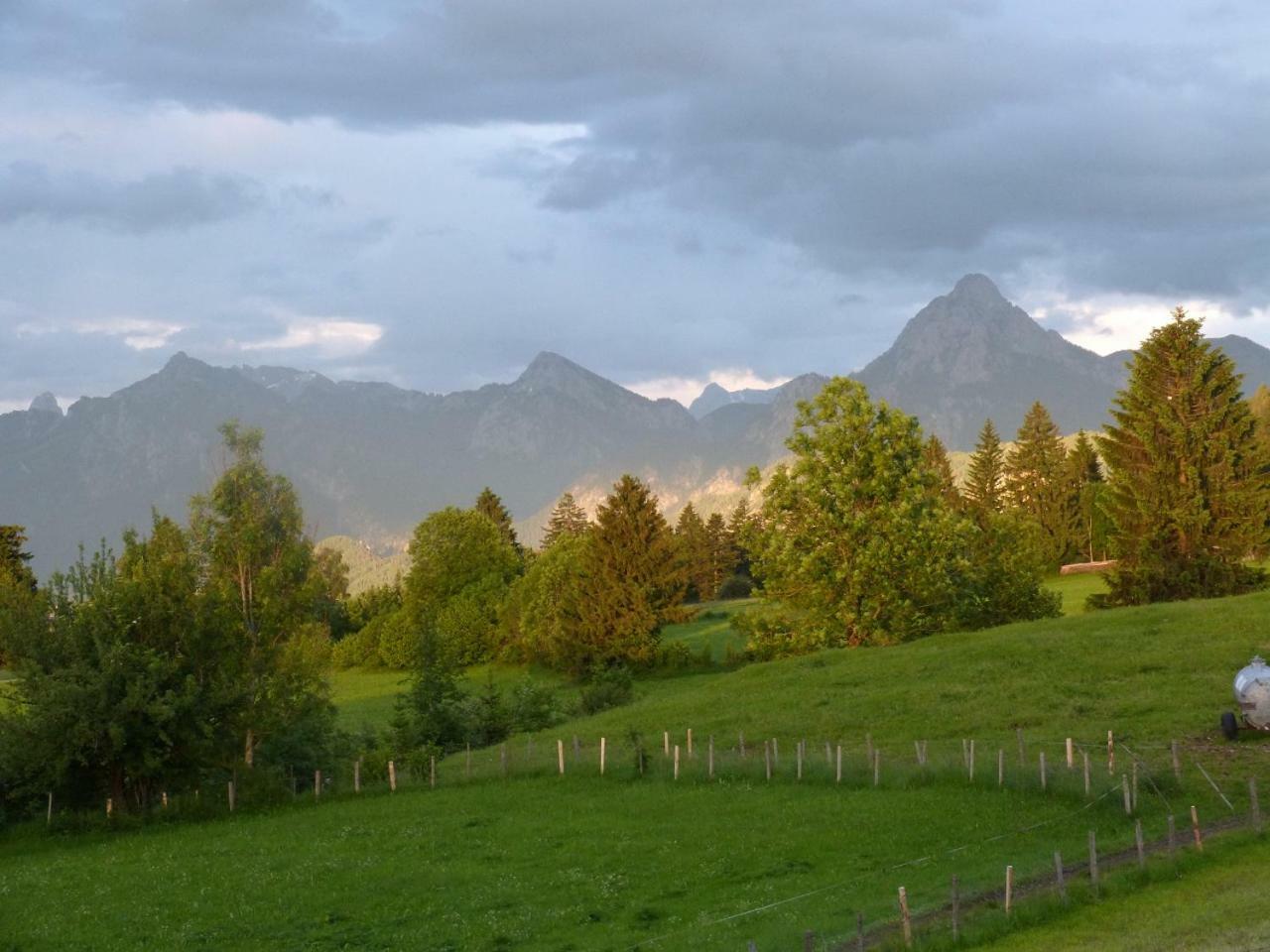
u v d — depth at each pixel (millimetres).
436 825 42938
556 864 35969
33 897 36406
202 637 53000
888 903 28844
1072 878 29547
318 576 60250
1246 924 24094
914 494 79688
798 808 40531
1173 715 48500
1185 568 87875
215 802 50938
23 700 50750
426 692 65438
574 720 72062
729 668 102312
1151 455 89250
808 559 79000
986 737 49438
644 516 104062
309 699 56281
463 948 28797
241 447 63781
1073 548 151500
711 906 30422
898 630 77625
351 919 31875
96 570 52688
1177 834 33750
